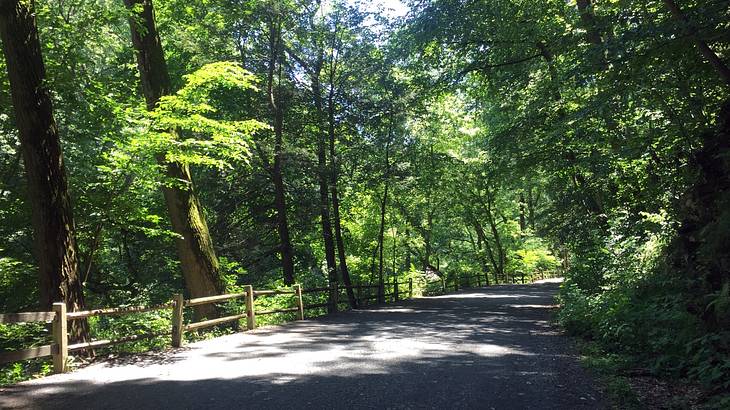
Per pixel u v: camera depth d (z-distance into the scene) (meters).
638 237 13.06
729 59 10.00
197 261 14.26
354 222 32.91
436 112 34.28
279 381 7.20
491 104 25.70
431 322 14.73
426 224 44.22
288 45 23.34
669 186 12.27
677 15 8.98
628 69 9.91
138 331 11.21
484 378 7.38
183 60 21.47
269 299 16.69
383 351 9.67
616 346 9.22
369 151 26.50
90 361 8.79
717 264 7.60
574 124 14.89
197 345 10.56
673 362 7.55
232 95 21.25
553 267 59.69
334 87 25.30
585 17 13.64
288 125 24.36
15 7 9.21
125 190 13.54
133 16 12.52
